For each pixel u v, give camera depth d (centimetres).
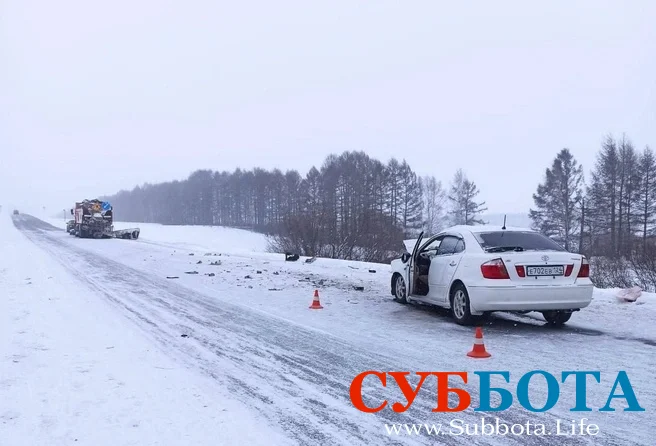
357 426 482
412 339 824
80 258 2359
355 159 6769
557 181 5322
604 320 961
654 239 2092
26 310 992
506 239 930
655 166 4656
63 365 647
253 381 611
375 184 6438
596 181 4844
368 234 3166
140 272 1816
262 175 9706
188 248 3316
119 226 7944
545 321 971
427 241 1070
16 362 654
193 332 866
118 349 733
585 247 4297
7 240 3622
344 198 4919
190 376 623
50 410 507
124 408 515
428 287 1036
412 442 448
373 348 767
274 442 444
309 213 3173
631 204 4747
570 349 757
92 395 549
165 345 771
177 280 1598
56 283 1412
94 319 934
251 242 5928
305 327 918
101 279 1576
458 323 934
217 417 498
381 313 1059
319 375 636
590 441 451
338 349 761
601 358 707
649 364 678
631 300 1088
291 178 8225
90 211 4403
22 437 447
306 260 2231
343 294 1325
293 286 1469
